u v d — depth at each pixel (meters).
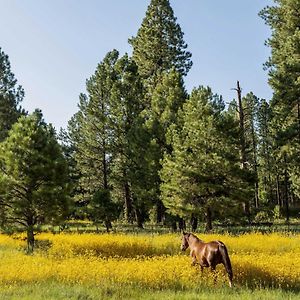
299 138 40.97
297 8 43.16
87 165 46.59
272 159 61.50
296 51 41.31
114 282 13.12
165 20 60.28
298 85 40.72
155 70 59.75
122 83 46.09
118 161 45.50
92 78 46.06
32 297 11.35
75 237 24.66
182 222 36.66
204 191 30.58
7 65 49.22
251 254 17.89
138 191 38.00
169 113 38.19
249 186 30.47
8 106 48.19
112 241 22.38
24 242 24.30
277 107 43.47
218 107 32.53
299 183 47.28
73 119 50.09
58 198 21.64
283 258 15.91
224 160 29.39
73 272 13.85
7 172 21.77
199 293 12.01
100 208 34.62
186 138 31.53
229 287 12.90
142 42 59.72
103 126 44.50
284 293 11.95
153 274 13.43
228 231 29.95
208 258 13.56
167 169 31.69
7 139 22.31
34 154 21.66
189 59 60.44
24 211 21.56
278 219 46.81
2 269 14.35
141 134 38.25
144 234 29.62
